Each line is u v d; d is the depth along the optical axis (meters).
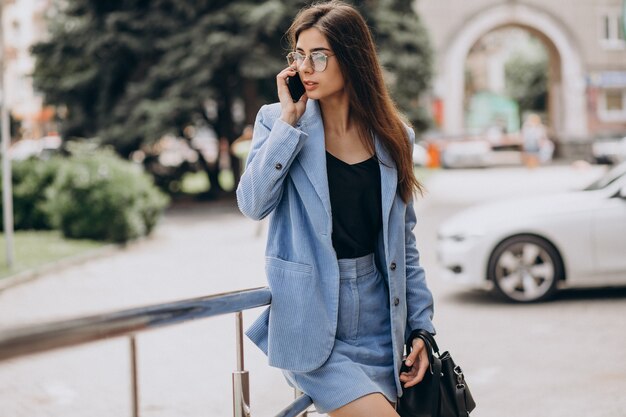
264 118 2.99
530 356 6.88
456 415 3.03
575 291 9.91
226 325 8.39
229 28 24.30
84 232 16.23
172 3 24.72
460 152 38.66
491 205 9.88
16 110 49.03
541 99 64.69
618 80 45.78
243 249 14.98
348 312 2.92
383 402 2.81
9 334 1.70
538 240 9.24
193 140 28.09
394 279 2.97
